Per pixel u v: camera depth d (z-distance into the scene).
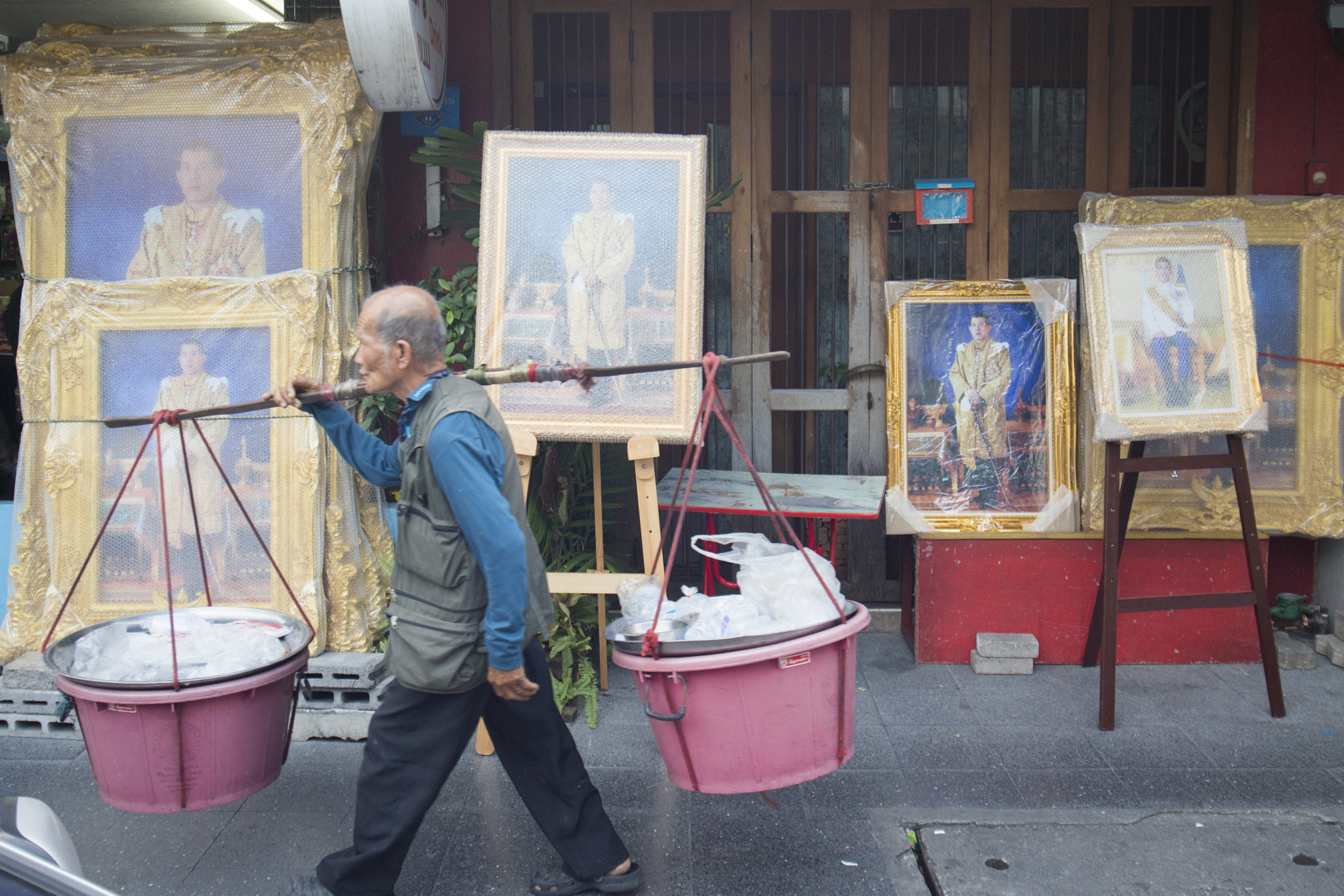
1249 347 3.36
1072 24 4.10
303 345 3.38
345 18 3.10
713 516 3.80
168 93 3.41
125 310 3.41
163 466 3.40
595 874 2.32
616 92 4.16
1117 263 3.39
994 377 3.95
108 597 3.44
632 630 2.25
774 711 2.07
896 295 3.96
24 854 1.47
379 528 3.66
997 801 2.79
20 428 4.30
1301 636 3.99
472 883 2.43
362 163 3.53
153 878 2.45
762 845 2.58
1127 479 3.48
